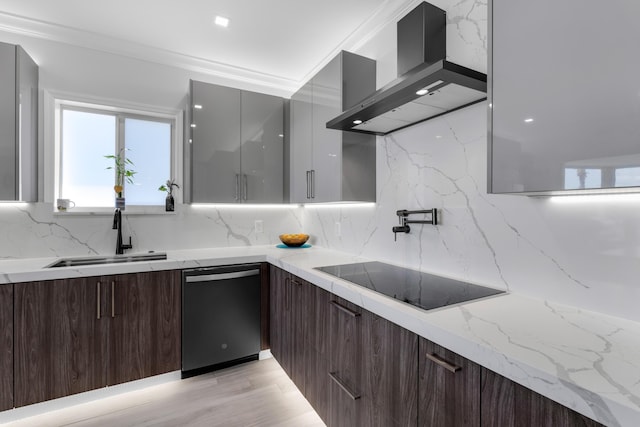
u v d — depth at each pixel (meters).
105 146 2.53
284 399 1.96
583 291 1.08
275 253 2.49
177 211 2.68
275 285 2.31
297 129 2.61
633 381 0.62
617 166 0.75
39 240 2.20
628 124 0.73
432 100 1.44
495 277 1.37
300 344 1.88
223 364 2.32
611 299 1.01
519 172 0.96
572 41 0.83
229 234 2.89
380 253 2.09
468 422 0.84
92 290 1.85
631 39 0.72
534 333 0.87
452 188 1.58
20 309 1.69
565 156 0.85
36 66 2.18
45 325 1.74
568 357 0.72
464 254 1.52
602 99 0.77
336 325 1.49
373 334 1.22
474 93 1.35
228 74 2.91
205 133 2.52
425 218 1.74
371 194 2.13
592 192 0.95
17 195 1.91
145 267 1.99
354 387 1.34
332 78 2.11
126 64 2.50
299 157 2.57
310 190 2.39
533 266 1.23
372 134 2.08
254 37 2.38
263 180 2.77
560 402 0.63
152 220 2.58
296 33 2.32
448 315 1.02
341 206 2.55
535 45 0.92
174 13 2.09
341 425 1.44
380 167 2.11
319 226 2.90
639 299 0.95
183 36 2.37
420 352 1.00
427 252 1.73
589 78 0.80
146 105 2.57
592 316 1.02
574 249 1.11
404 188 1.90
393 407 1.12
